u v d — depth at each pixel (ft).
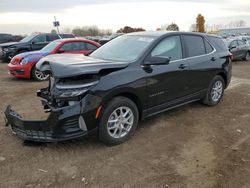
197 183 11.53
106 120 13.93
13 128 14.90
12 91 27.17
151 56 15.96
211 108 21.20
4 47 52.26
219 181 11.67
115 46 17.81
